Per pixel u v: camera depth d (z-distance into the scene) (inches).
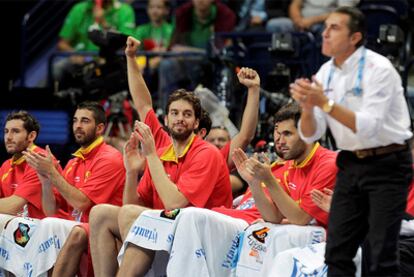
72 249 478.9
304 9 817.5
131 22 835.4
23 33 827.4
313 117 360.2
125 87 679.7
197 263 432.8
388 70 357.7
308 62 690.2
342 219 369.4
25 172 543.5
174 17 836.6
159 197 493.7
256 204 449.1
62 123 705.0
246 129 519.5
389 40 621.6
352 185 367.2
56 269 479.2
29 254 493.4
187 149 490.6
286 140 455.8
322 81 376.8
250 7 880.9
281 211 437.7
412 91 697.6
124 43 676.1
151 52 747.4
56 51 871.7
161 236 441.4
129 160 487.8
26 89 709.9
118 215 464.4
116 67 679.7
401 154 365.1
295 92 350.6
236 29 839.7
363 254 406.3
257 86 521.0
